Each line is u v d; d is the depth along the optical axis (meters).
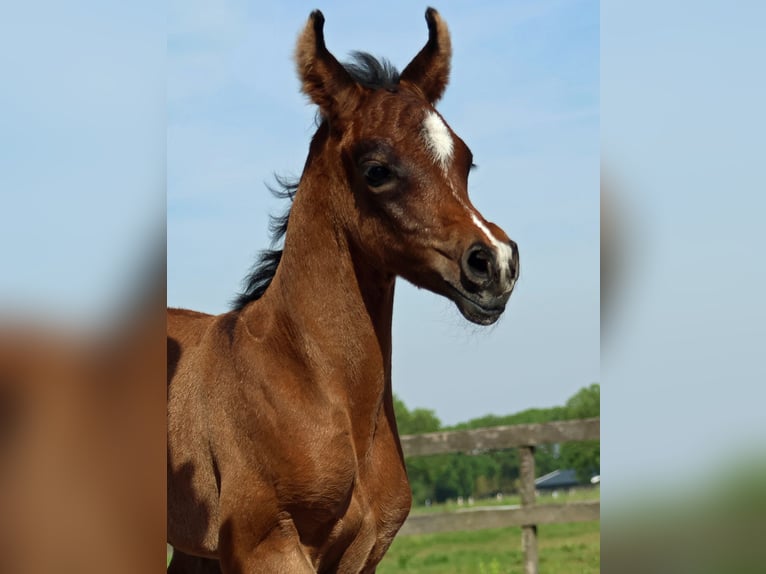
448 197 2.89
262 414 3.07
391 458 3.22
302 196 3.25
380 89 3.17
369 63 3.28
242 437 3.12
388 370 3.22
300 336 3.12
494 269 2.74
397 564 10.89
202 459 3.34
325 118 3.23
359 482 3.11
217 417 3.25
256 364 3.16
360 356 3.11
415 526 7.52
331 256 3.15
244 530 3.06
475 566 10.39
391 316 3.24
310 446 2.97
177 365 3.61
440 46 3.45
